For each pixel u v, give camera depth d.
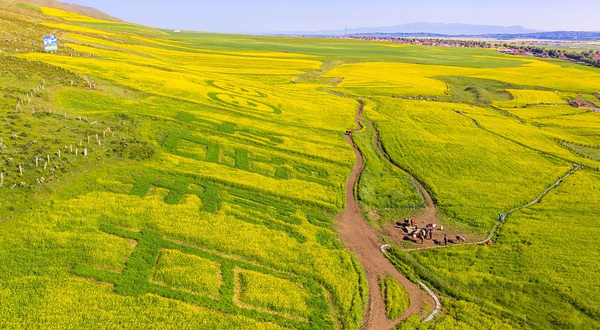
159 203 43.16
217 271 35.66
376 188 58.19
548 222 51.28
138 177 46.69
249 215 44.91
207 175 50.66
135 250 35.84
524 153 76.69
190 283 33.50
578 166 72.62
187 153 55.50
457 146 77.44
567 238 47.56
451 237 48.03
